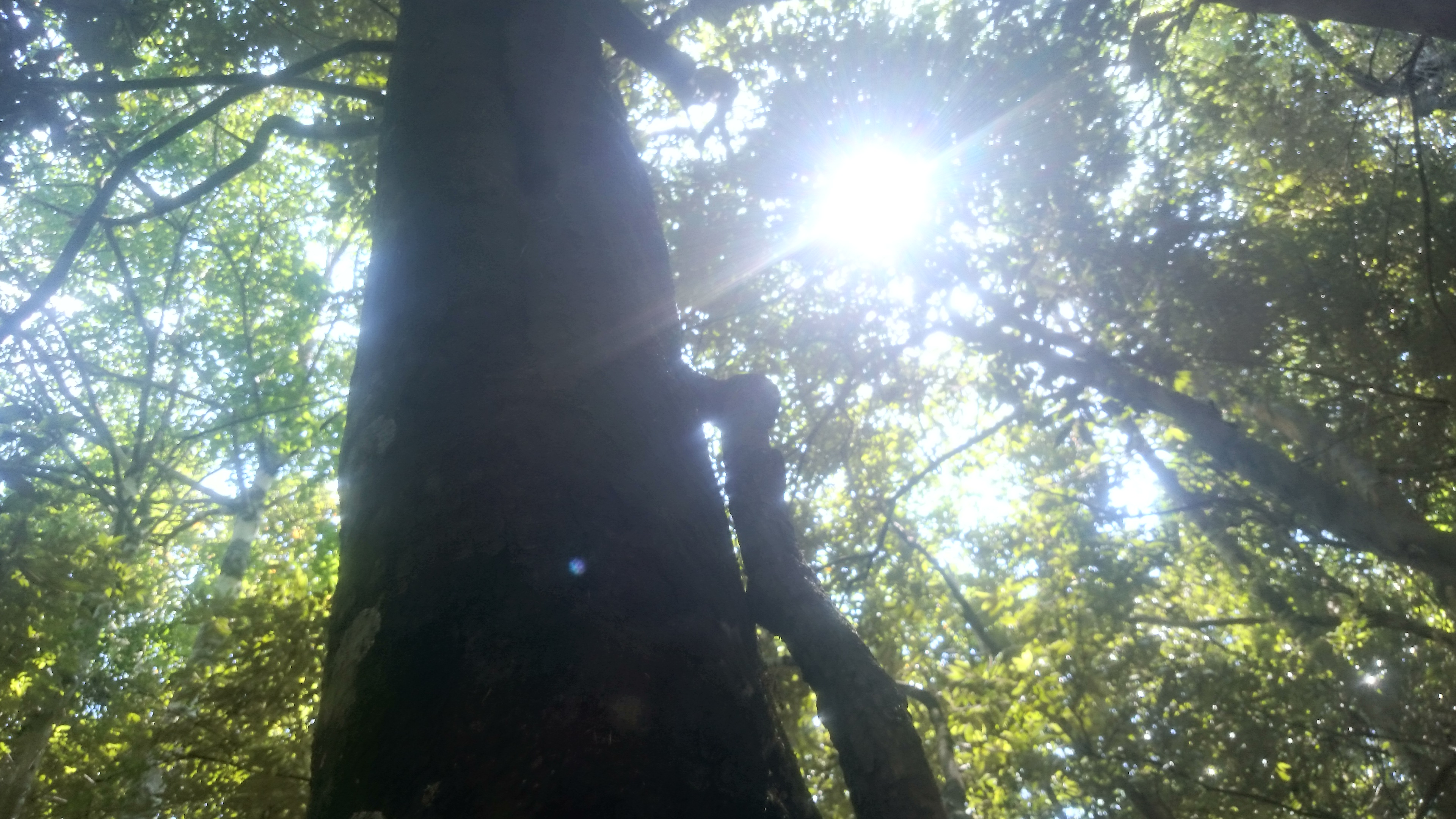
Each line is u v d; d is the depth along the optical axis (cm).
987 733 884
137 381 1088
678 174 1062
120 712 952
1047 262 1018
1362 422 816
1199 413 805
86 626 862
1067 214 954
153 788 793
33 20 438
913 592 1107
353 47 409
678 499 150
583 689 106
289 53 826
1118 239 935
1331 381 809
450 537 129
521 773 97
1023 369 961
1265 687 1084
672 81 379
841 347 1096
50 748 910
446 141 226
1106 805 1015
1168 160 988
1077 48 679
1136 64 516
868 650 154
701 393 207
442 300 180
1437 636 905
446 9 276
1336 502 706
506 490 135
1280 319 888
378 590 128
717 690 118
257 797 641
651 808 96
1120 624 1141
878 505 1051
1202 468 1086
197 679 785
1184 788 995
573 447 145
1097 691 1027
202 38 783
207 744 679
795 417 1094
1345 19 352
